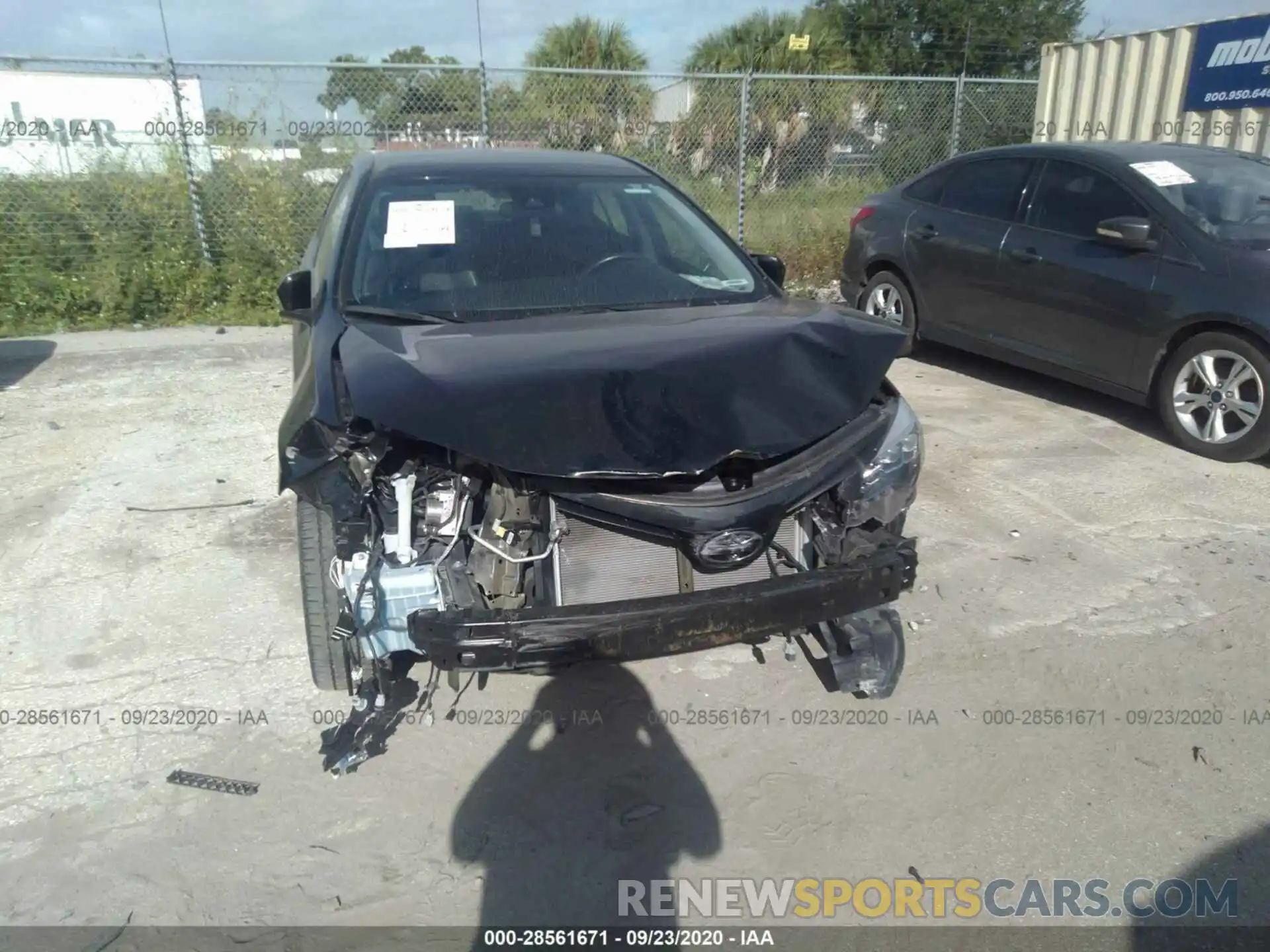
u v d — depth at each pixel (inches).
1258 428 207.5
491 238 150.9
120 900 99.9
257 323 337.1
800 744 125.5
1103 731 128.8
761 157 457.1
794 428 110.3
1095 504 194.9
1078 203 245.9
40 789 114.4
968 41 866.1
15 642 143.0
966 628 151.1
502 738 125.1
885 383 130.8
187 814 111.4
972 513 190.4
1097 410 253.4
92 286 339.0
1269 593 161.6
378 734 120.0
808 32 707.4
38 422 237.0
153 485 198.7
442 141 390.3
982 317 268.8
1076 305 240.4
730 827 111.9
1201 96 359.3
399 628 106.0
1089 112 406.9
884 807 115.5
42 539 174.7
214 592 157.3
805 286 407.2
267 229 357.7
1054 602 158.6
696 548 107.3
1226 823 113.4
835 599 112.0
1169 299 219.1
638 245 155.4
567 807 114.2
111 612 151.2
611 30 612.4
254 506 188.7
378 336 124.6
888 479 120.6
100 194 352.2
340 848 107.3
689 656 143.1
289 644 143.3
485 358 116.2
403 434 101.9
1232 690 137.0
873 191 470.0
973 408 255.1
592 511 108.0
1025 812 115.0
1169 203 226.1
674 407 108.6
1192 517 189.5
